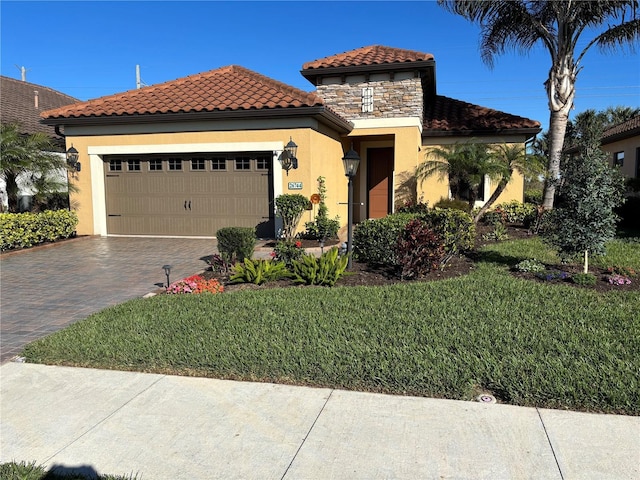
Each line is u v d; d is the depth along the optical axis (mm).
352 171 8547
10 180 13242
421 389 4062
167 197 13711
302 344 4914
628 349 4543
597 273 7984
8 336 5754
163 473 3049
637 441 3273
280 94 12570
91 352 4910
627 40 13914
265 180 12961
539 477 2920
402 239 8047
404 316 5691
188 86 14266
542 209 13062
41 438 3480
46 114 13477
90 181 13906
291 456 3199
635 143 19406
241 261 8969
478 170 13523
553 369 4141
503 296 6496
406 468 3039
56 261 10477
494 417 3627
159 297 6969
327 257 8031
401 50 15625
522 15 14391
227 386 4262
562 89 14203
